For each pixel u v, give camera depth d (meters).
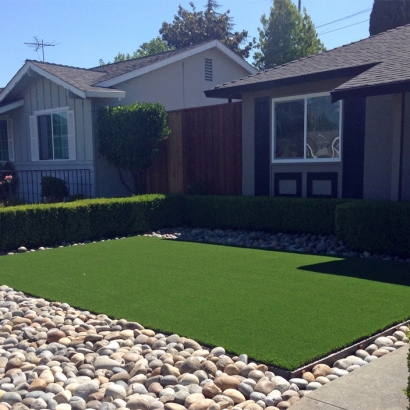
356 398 2.91
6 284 6.04
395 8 17.91
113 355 3.75
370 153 8.88
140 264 6.95
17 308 5.11
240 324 4.29
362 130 8.97
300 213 8.95
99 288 5.69
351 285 5.50
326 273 6.12
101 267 6.81
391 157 8.57
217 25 38.56
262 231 9.67
